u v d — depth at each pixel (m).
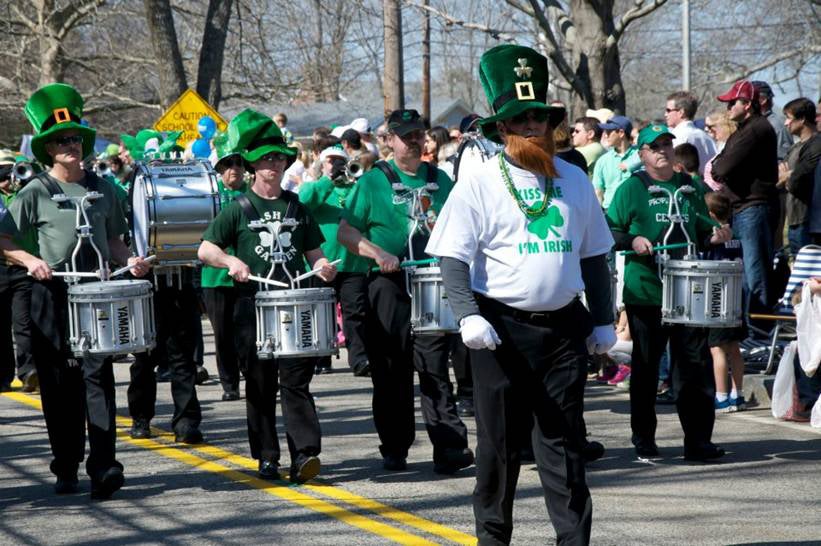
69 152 10.45
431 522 9.46
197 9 51.72
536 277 7.64
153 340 10.39
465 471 11.23
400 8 35.69
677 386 11.36
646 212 11.48
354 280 16.55
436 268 10.82
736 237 15.52
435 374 11.09
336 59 51.28
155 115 57.19
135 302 10.16
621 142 17.70
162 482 11.11
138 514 9.95
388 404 11.25
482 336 7.46
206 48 34.69
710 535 8.99
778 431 12.78
